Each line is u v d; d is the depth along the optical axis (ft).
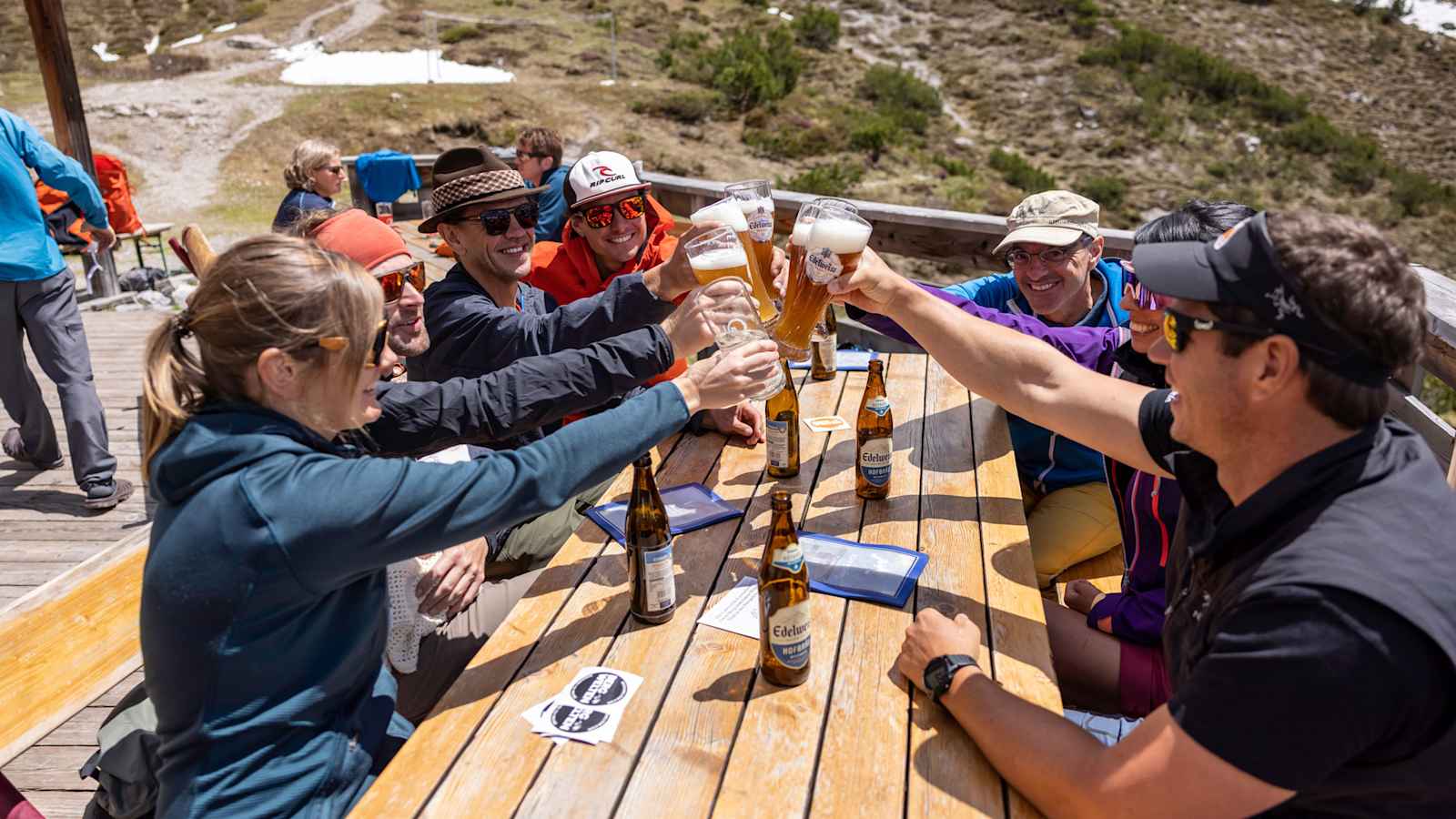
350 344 4.53
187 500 4.30
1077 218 9.55
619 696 5.00
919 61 169.68
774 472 7.77
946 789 4.35
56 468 15.11
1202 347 3.96
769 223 7.80
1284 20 203.92
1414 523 3.62
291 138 107.96
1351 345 3.59
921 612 5.25
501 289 9.21
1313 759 3.50
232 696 4.41
